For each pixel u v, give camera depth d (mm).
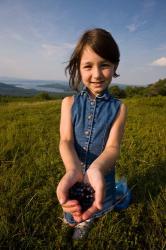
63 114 643
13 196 825
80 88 624
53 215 771
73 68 583
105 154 553
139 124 2035
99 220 736
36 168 1081
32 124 2150
